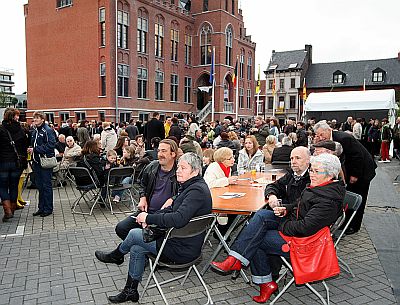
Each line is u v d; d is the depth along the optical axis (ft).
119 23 95.35
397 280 14.79
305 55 188.75
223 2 122.83
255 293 13.88
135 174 27.89
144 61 104.17
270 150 30.12
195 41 124.98
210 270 15.84
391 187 34.91
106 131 40.14
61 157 36.35
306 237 11.94
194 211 11.90
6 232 20.83
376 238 19.79
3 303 12.89
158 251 12.30
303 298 13.48
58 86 103.35
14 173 22.95
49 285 14.29
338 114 67.10
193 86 125.39
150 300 13.21
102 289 13.99
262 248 12.92
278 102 191.42
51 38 104.01
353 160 19.22
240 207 13.66
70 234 20.57
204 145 42.34
